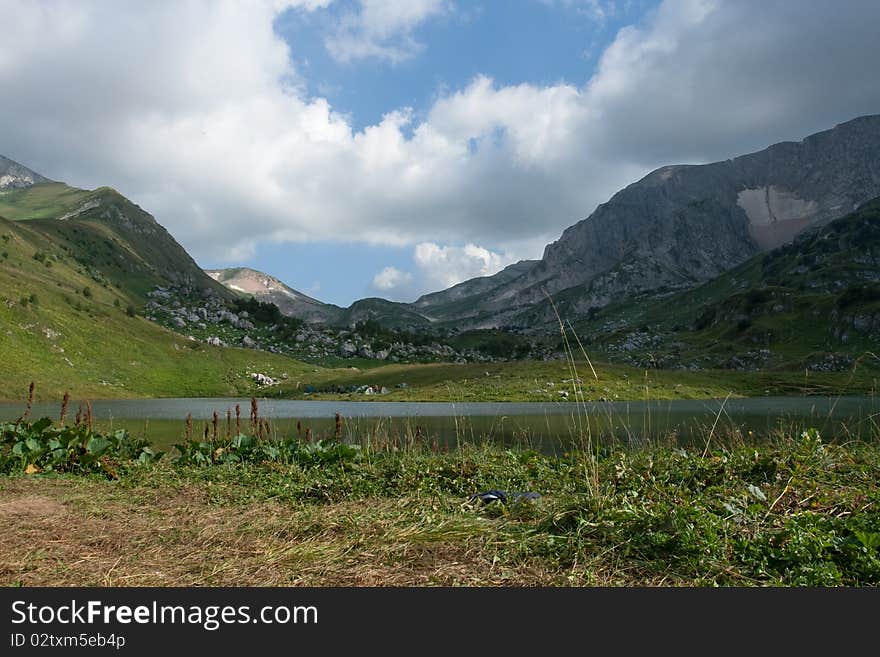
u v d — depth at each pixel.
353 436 16.50
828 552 5.41
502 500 8.16
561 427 37.06
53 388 119.31
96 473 12.26
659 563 5.26
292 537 6.49
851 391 55.84
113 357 149.25
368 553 5.70
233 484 10.40
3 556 5.80
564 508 6.66
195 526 7.01
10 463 12.41
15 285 160.00
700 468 9.24
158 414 68.38
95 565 5.59
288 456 12.96
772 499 7.29
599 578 5.09
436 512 7.18
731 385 98.12
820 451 9.87
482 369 138.38
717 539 5.51
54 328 146.38
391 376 153.50
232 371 166.88
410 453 13.08
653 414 43.56
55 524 7.13
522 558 5.58
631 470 8.97
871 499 7.01
